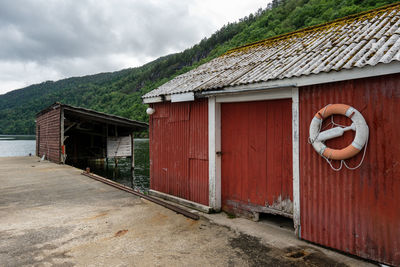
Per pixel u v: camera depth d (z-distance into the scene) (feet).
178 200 23.31
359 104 12.12
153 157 26.94
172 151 24.43
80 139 73.00
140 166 87.20
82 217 17.88
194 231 15.67
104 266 11.37
